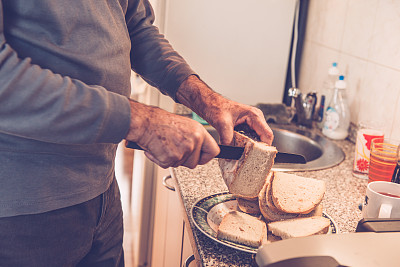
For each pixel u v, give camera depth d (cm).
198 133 81
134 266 231
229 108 105
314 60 187
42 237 89
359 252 64
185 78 112
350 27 161
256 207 101
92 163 95
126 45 98
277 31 184
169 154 81
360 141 126
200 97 108
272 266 61
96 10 87
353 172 129
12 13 79
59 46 83
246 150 91
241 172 92
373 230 70
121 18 96
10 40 81
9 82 69
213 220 97
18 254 88
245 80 188
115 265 115
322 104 171
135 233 239
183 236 116
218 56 182
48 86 72
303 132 169
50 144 85
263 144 98
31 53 82
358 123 150
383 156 111
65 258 95
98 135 76
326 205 109
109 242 112
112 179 107
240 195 97
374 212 92
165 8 172
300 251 63
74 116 74
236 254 86
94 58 88
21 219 86
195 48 179
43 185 87
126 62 99
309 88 193
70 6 83
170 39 176
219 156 92
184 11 174
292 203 97
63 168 89
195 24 176
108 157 100
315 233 88
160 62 116
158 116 82
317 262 62
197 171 126
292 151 167
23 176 85
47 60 83
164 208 157
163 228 159
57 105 72
